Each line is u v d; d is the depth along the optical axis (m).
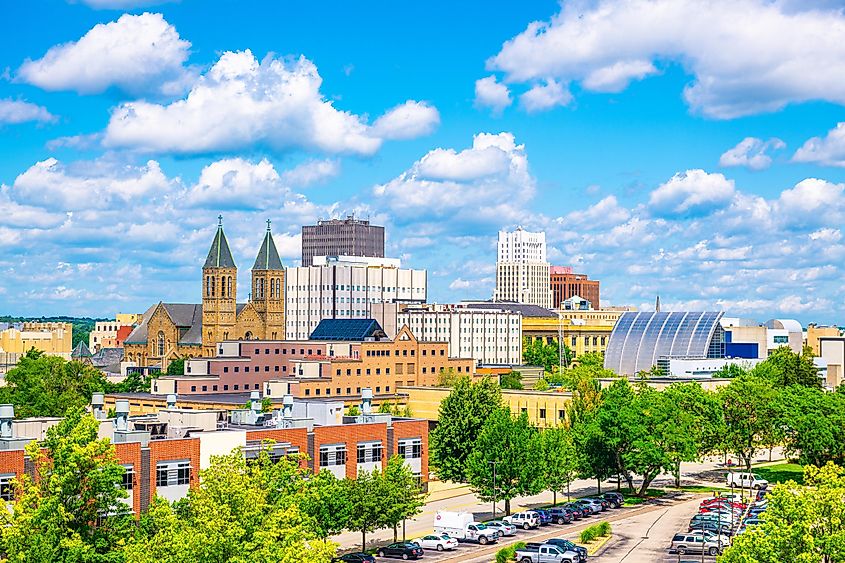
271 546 91.00
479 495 177.38
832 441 183.00
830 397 198.62
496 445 170.75
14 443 123.06
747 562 88.75
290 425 151.38
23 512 94.94
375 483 138.50
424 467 169.12
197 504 98.12
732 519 142.75
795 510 90.19
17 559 90.50
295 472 115.12
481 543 151.38
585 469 186.00
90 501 98.25
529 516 162.12
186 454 134.12
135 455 128.62
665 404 190.00
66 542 91.38
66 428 101.00
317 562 90.56
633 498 188.62
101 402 146.25
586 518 169.38
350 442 156.38
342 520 133.25
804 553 85.94
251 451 139.00
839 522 89.88
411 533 157.38
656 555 138.88
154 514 99.25
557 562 134.88
